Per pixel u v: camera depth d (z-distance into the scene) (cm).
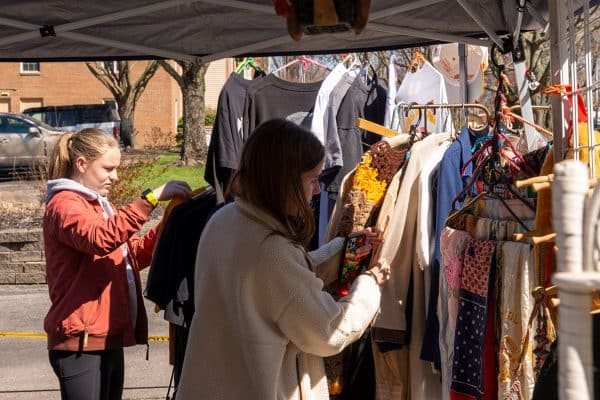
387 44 514
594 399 179
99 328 350
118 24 456
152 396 571
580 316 129
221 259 262
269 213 261
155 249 376
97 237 335
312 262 275
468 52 609
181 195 383
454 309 306
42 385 593
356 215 341
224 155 459
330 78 461
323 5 225
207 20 462
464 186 334
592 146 234
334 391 334
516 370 266
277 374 259
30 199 1237
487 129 358
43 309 850
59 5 420
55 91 3594
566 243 131
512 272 281
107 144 362
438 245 322
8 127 1831
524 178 284
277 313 257
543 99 990
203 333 264
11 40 436
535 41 1240
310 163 265
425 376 335
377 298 284
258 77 521
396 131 462
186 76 1931
